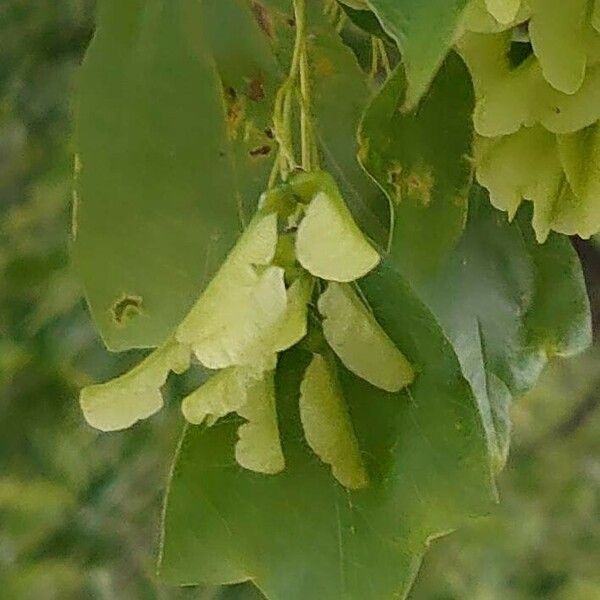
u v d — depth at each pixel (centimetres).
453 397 24
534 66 25
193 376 49
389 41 28
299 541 25
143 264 28
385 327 24
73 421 60
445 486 24
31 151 60
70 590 62
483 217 30
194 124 28
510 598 71
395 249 25
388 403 24
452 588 70
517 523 72
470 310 30
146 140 28
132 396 23
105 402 23
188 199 28
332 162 28
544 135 25
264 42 29
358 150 25
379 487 25
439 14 19
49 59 59
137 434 60
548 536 72
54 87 59
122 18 28
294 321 22
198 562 25
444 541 71
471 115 25
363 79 28
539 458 73
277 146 28
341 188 27
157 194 28
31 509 61
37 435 60
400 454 24
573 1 23
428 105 25
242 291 22
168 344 23
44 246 60
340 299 23
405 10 19
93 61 28
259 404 24
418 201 25
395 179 25
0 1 59
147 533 62
